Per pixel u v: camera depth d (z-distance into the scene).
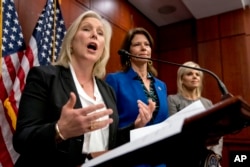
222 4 3.78
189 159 0.56
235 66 3.76
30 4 2.13
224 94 0.79
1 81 1.72
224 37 3.90
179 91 2.11
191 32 4.25
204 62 3.96
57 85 0.88
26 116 0.77
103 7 3.17
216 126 0.54
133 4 3.84
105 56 1.12
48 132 0.65
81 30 1.03
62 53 1.02
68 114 0.60
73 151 0.78
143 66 1.66
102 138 0.93
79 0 2.78
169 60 4.32
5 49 1.79
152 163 0.55
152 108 0.98
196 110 0.71
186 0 3.70
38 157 0.77
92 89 1.02
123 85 1.55
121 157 0.48
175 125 0.49
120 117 1.47
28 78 0.88
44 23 1.98
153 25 4.40
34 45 1.87
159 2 3.83
